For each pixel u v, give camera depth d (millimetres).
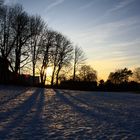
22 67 65000
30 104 23953
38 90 48500
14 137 10914
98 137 11602
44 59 69250
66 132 12445
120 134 12398
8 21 61688
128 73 129125
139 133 12711
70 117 17188
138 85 80062
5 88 48562
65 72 81875
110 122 15750
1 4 55156
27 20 63375
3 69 63656
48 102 26875
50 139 10891
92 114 19062
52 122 14984
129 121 16328
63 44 76062
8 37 62250
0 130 12148
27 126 13383
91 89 73875
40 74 70750
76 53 90875
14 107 21047
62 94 41125
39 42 67062
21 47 63062
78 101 29938
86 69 107562
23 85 64500
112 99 35906
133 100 35688
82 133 12336
